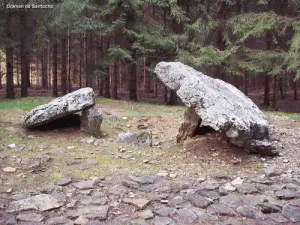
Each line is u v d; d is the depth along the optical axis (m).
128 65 18.97
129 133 9.23
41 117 8.88
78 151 7.98
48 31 17.06
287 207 5.61
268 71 17.39
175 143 9.27
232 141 7.92
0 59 20.33
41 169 6.78
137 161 7.64
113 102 16.06
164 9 18.81
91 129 9.30
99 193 5.92
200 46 17.48
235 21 18.12
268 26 16.67
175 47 17.44
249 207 5.57
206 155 8.01
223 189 6.19
